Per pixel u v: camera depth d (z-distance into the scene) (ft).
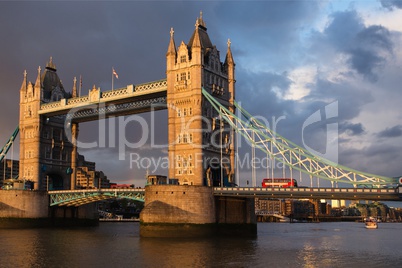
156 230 326.44
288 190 312.50
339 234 475.72
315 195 303.48
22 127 492.95
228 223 353.72
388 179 291.17
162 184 343.87
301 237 396.37
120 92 415.64
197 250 259.39
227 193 332.19
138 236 357.82
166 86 381.40
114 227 511.40
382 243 344.69
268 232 484.74
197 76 360.69
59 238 339.77
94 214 529.04
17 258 235.81
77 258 234.58
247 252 254.06
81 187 523.29
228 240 313.32
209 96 359.66
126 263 218.38
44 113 479.00
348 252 268.82
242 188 327.67
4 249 271.69
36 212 455.63
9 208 443.32
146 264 215.31
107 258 233.55
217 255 241.35
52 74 508.94
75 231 419.54
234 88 397.60
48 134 491.72
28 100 493.77
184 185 329.11
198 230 326.65
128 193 407.03
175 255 240.94
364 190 286.66
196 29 372.79
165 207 327.06
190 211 327.06
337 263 222.89
